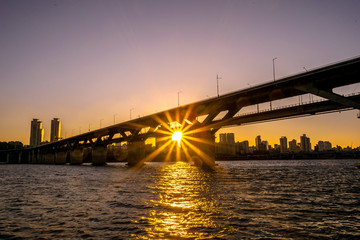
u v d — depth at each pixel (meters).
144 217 14.29
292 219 13.62
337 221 13.27
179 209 16.28
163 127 96.50
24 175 58.62
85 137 144.62
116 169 87.38
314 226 12.30
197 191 25.39
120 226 12.59
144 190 26.72
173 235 11.02
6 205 18.97
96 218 14.30
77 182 38.00
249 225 12.46
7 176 55.28
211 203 18.38
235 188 27.89
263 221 13.20
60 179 44.75
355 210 16.05
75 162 154.38
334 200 19.97
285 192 24.47
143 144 114.69
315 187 29.11
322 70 44.69
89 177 49.22
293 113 58.78
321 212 15.38
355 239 10.45
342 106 50.66
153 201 19.52
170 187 29.39
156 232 11.49
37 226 12.91
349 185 31.61
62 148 173.62
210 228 11.99
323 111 54.56
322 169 78.00
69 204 18.94
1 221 14.04
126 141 116.38
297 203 18.44
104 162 135.00
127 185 32.31
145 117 92.38
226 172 61.41
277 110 61.53
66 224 13.19
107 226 12.63
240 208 16.48
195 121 78.44
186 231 11.57
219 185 31.22
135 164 112.75
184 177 45.94
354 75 43.44
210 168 75.25
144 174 56.66
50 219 14.31
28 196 23.67
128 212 15.66
